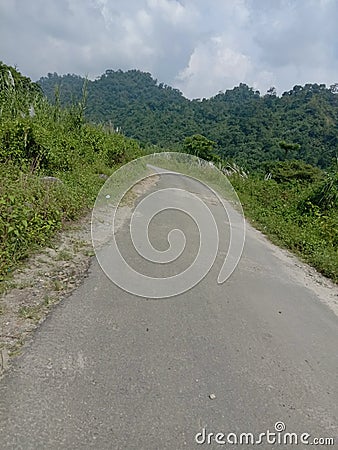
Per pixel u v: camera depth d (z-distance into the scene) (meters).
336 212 9.25
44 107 12.93
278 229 7.92
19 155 7.93
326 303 4.44
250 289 4.32
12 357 2.53
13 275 3.73
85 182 7.89
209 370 2.70
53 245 4.65
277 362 2.95
